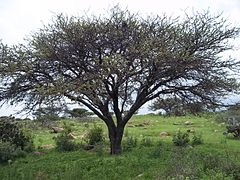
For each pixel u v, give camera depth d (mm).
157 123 33812
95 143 21297
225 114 31812
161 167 14664
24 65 16406
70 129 28312
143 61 16469
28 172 15328
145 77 17172
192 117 37156
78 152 19281
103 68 15594
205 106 19047
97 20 17391
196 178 12172
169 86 18344
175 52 16344
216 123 31875
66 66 17297
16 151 19031
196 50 17562
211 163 13898
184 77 17703
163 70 16938
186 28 17766
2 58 16938
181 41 17312
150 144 20438
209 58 17328
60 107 16922
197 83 18141
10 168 16312
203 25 17812
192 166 13516
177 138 20656
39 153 19625
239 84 17984
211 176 12414
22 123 23969
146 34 17344
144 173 14383
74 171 14930
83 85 15023
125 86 17922
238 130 24188
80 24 16500
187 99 19062
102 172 15023
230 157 15289
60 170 15656
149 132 27328
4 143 19062
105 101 17578
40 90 14844
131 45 16578
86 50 16844
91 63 17094
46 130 29469
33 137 24141
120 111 18406
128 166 15383
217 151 17844
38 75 17328
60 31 16797
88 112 38844
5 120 21281
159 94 18453
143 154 17344
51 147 21625
